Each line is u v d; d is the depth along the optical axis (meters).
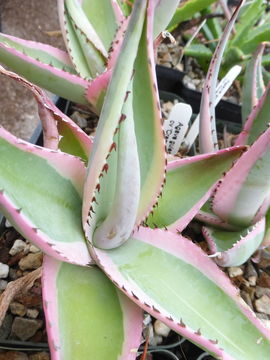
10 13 0.64
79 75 0.32
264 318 0.29
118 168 0.18
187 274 0.21
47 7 0.68
